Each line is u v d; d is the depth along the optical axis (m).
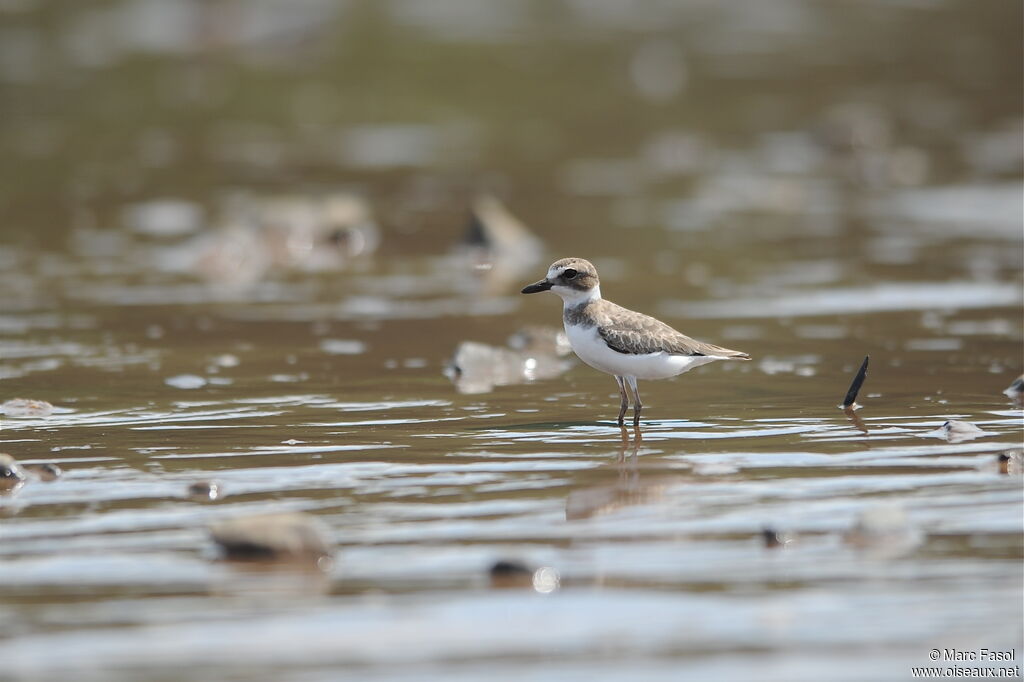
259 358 14.73
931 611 7.44
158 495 9.70
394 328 16.42
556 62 36.66
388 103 33.19
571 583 7.90
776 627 7.27
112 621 7.38
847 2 45.16
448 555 8.39
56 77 34.38
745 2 44.75
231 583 7.93
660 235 21.98
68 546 8.59
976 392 12.84
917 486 9.73
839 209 23.89
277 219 22.05
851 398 12.33
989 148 28.75
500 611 7.50
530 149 29.00
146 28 39.34
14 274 19.33
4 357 14.69
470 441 11.23
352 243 21.97
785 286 18.44
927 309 17.03
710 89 34.16
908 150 28.67
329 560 8.33
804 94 33.59
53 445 11.12
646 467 10.38
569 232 22.36
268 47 37.78
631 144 29.41
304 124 31.14
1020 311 16.83
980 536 8.59
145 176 26.27
